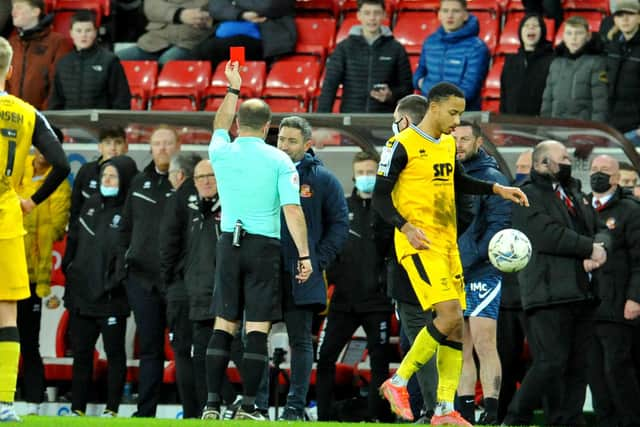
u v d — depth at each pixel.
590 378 37.81
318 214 32.88
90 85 49.94
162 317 39.88
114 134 42.84
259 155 29.14
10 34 55.91
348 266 38.50
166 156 40.19
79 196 42.12
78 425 24.09
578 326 32.62
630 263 37.00
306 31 59.16
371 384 38.38
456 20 46.78
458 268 27.09
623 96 46.69
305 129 33.19
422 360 26.75
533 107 46.16
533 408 32.06
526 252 28.44
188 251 37.34
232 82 30.11
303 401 32.09
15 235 24.80
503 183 32.06
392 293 30.05
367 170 38.78
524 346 40.59
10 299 24.77
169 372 43.38
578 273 31.80
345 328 38.62
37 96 51.84
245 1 56.97
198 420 26.69
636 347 38.31
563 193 32.47
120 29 63.75
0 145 24.75
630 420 36.97
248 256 28.97
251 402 29.17
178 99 56.69
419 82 47.88
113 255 40.69
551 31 55.84
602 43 45.34
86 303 40.72
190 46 58.50
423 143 26.62
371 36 47.94
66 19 61.44
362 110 47.84
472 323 32.41
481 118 40.19
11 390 24.72
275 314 29.14
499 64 56.41
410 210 26.72
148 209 39.94
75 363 41.09
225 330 29.50
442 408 26.80
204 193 36.75
